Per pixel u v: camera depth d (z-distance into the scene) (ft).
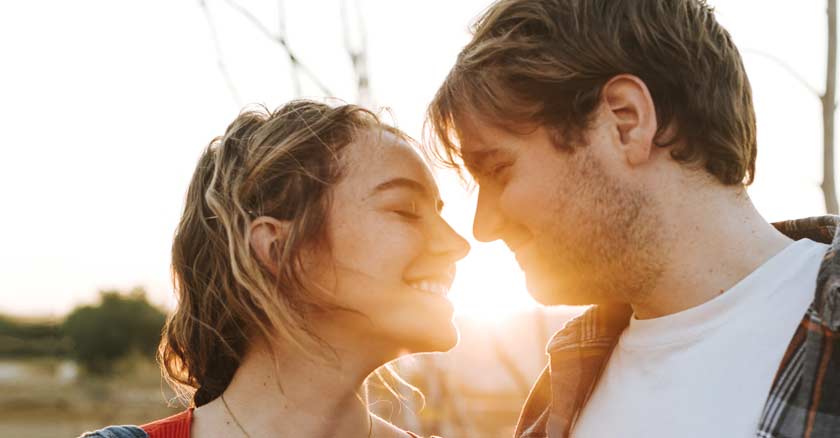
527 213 5.65
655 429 5.23
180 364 6.44
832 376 4.63
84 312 102.94
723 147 5.34
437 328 5.69
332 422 5.80
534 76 5.50
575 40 5.50
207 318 6.02
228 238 5.82
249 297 5.82
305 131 5.80
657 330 5.44
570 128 5.44
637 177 5.36
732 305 5.17
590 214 5.45
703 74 5.45
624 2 5.53
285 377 5.76
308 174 5.69
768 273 5.13
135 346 98.99
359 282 5.64
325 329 5.75
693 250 5.28
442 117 5.92
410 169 5.88
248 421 5.75
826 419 4.57
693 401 5.11
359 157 5.79
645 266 5.37
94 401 80.07
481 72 5.71
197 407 6.10
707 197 5.33
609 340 6.10
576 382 6.09
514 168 5.65
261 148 5.89
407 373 8.24
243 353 5.97
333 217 5.70
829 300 4.61
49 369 96.94
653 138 5.36
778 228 5.64
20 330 108.78
